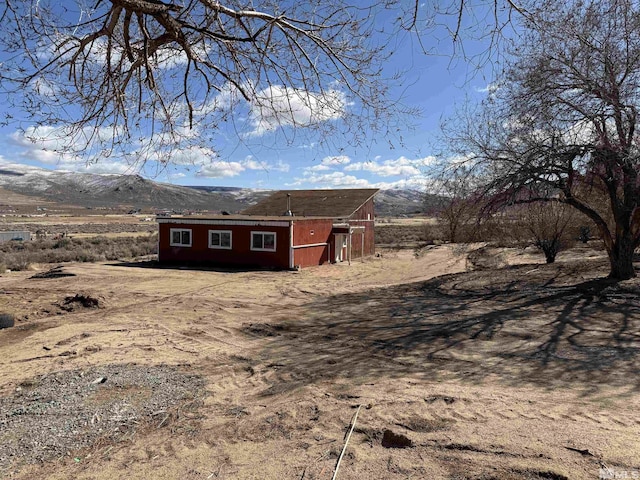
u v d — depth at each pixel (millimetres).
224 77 3961
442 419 4094
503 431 3730
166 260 26125
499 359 6418
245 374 6320
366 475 3160
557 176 10016
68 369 6504
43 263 28844
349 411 4453
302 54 3887
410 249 36938
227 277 19484
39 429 4398
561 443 3432
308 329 9258
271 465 3430
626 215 10922
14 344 8383
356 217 29969
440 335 8070
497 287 12875
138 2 3211
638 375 5312
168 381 5941
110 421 4574
